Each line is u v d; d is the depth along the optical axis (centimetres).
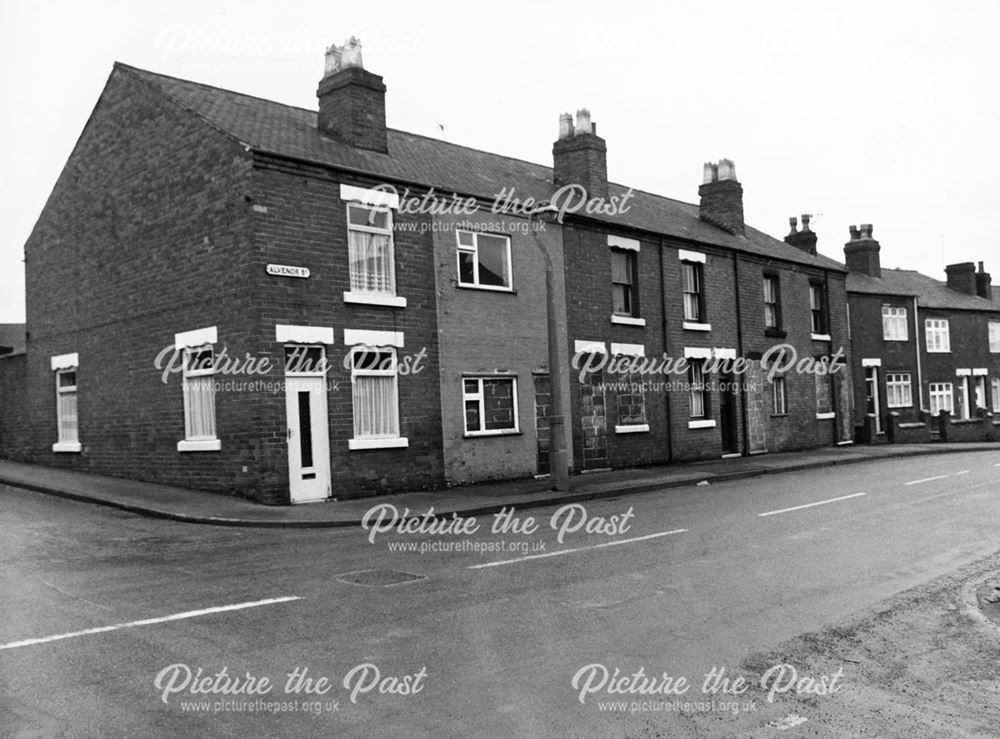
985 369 4284
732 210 3017
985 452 3053
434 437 1827
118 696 568
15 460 2222
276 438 1540
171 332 1712
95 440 1919
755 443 2834
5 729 512
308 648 673
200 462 1647
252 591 870
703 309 2669
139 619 758
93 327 1927
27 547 1139
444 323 1867
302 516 1394
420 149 2177
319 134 1878
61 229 2044
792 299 3108
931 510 1471
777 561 1034
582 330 2225
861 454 2806
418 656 655
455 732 514
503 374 1992
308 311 1612
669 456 2478
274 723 525
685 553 1087
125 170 1844
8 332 3922
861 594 870
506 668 630
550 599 838
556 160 2409
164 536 1240
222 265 1595
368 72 1916
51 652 660
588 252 2270
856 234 4003
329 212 1658
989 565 1014
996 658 677
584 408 2217
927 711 567
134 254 1809
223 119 1692
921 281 4406
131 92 1831
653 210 2797
